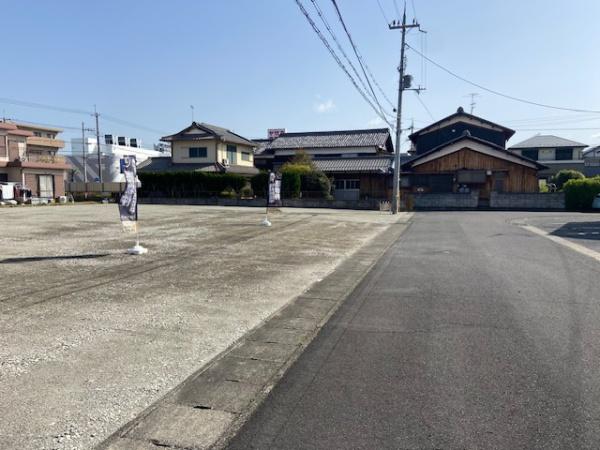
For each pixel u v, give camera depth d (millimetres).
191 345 3775
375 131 37156
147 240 10305
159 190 30156
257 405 2766
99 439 2385
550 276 6441
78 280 6090
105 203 28688
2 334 3920
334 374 3207
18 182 28047
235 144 34906
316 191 27078
